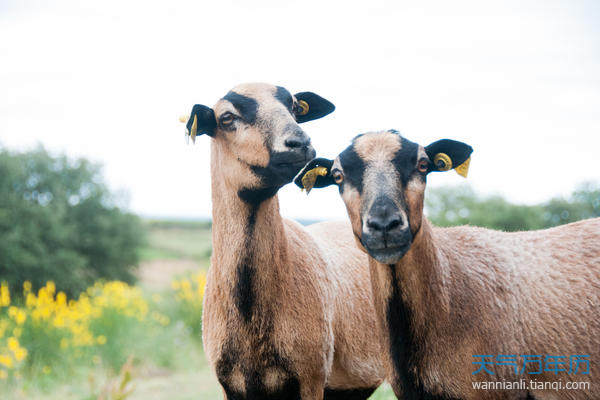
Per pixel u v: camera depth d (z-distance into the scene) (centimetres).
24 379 933
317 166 445
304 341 440
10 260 2516
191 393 927
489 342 397
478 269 422
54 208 2958
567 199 2900
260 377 435
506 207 2794
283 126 409
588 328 407
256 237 427
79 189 3316
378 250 364
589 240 447
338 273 515
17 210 2711
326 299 469
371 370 523
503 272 423
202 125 434
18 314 991
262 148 412
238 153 424
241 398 448
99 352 1084
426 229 397
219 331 443
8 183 2859
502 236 460
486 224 2714
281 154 405
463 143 395
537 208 2811
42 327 1028
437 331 396
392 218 357
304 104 510
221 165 442
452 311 400
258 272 427
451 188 2986
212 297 456
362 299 527
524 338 405
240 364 436
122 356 1088
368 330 521
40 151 3206
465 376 394
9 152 2998
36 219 2731
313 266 475
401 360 405
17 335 978
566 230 462
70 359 1007
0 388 887
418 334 398
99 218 3303
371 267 420
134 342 1159
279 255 436
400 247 361
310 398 447
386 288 403
